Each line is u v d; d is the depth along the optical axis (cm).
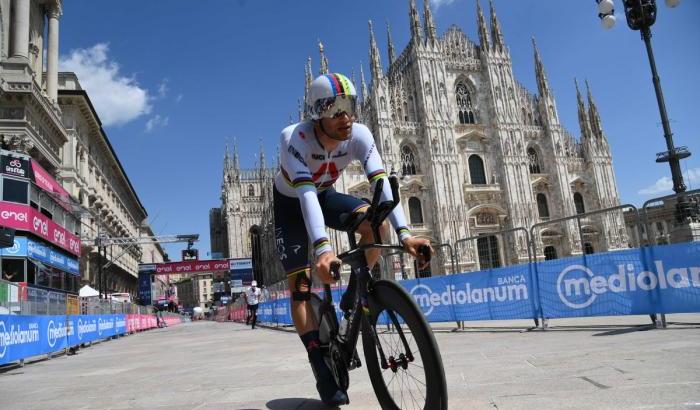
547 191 5756
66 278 2816
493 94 5775
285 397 452
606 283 949
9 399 582
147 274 5484
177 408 434
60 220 2822
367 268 327
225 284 9106
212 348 1214
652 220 925
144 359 1058
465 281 1214
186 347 1342
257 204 8938
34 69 3534
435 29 5744
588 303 972
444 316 1258
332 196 401
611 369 463
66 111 4350
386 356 327
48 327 1295
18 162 2244
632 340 703
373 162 381
